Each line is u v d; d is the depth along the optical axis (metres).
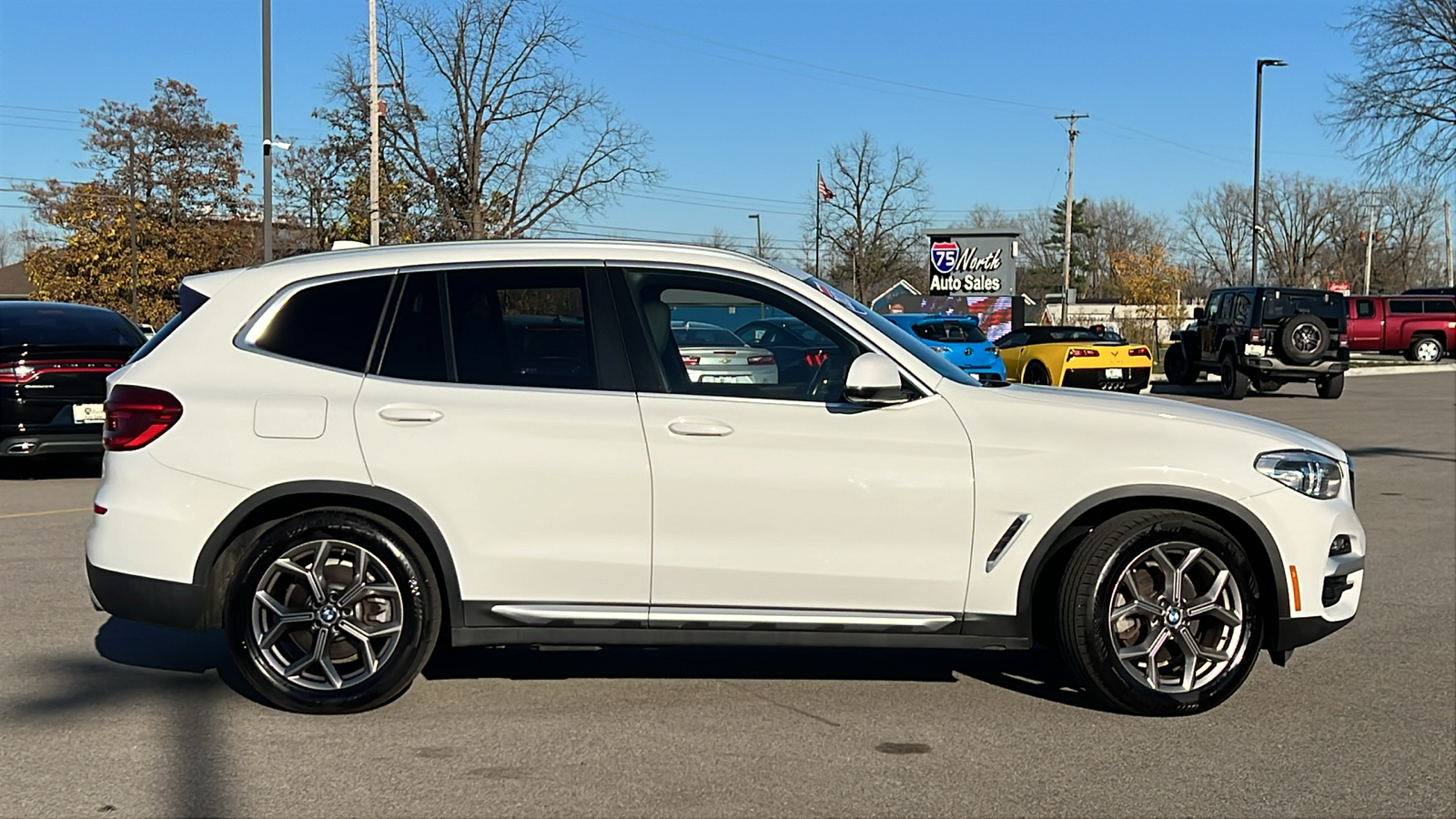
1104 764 4.55
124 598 4.89
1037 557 4.95
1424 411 21.16
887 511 4.91
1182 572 5.02
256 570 4.87
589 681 5.57
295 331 4.99
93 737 4.73
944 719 5.07
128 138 63.88
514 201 47.88
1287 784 4.39
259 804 4.11
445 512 4.86
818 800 4.19
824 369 5.02
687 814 4.05
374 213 32.66
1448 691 5.52
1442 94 37.72
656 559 4.89
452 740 4.74
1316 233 81.44
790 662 5.93
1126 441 4.98
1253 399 24.39
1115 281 88.69
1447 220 73.25
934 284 41.72
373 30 32.31
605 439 4.87
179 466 4.86
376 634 4.95
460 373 4.95
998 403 5.02
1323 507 5.06
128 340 11.64
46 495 10.79
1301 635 5.07
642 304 5.02
